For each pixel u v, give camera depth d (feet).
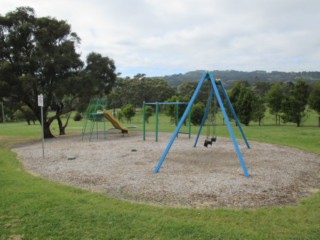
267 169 27.27
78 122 135.74
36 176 25.36
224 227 13.78
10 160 34.53
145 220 14.51
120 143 48.37
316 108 90.63
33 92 62.18
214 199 18.58
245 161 31.24
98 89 68.64
